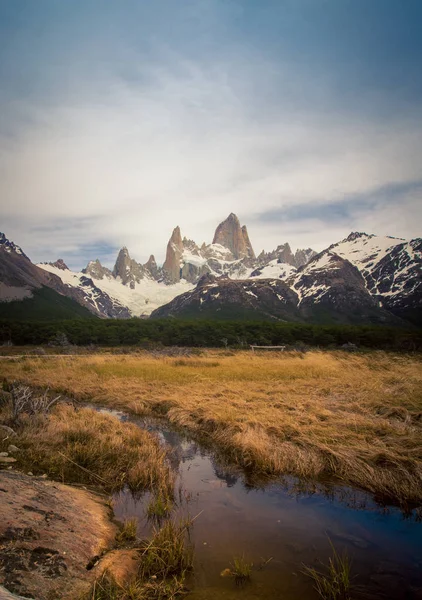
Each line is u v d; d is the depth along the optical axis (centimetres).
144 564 491
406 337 7656
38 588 410
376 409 1252
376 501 691
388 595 420
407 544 537
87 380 2114
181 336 9931
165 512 643
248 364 2700
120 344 9500
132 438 1048
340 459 829
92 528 565
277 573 470
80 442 999
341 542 545
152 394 1678
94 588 413
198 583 455
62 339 8225
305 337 9500
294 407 1280
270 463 846
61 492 677
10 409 1271
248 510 655
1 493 605
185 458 952
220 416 1191
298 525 597
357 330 9194
